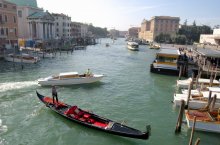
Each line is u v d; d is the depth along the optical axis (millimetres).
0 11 50438
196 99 21609
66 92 25938
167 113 20641
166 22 131750
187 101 20797
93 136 15992
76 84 29125
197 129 17031
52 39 77812
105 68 43969
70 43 92000
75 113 17922
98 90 27234
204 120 16766
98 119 17219
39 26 77688
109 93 26203
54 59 53844
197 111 18469
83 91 26562
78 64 47781
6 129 16438
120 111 20766
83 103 22531
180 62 37531
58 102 20234
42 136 15781
